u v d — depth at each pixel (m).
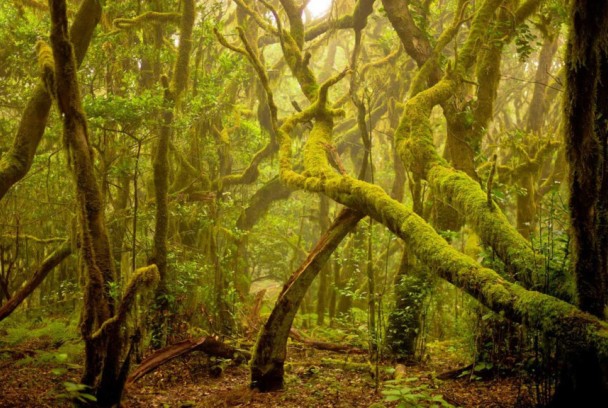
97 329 6.52
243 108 19.30
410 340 10.52
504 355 8.02
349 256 17.69
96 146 12.12
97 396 6.25
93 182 7.03
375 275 15.79
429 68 11.18
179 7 13.32
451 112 11.21
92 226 6.88
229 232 15.72
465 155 11.32
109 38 13.27
